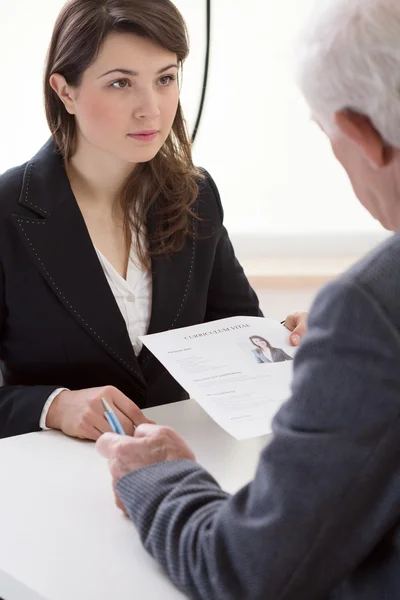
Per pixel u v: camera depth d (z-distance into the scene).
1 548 1.45
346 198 3.56
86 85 1.99
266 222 3.59
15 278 2.10
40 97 3.37
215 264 2.43
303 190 3.55
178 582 1.28
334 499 1.11
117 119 1.99
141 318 2.23
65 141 2.14
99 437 1.68
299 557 1.14
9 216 2.08
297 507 1.12
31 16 3.27
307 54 1.15
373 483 1.12
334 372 1.10
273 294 3.54
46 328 2.12
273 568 1.14
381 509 1.14
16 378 2.19
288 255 3.60
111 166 2.13
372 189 1.19
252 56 3.38
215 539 1.20
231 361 1.93
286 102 3.43
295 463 1.12
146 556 1.43
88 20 1.95
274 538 1.14
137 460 1.47
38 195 2.11
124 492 1.38
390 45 1.07
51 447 1.83
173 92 2.05
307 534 1.13
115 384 2.18
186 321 2.28
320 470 1.11
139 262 2.23
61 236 2.11
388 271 1.10
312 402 1.11
